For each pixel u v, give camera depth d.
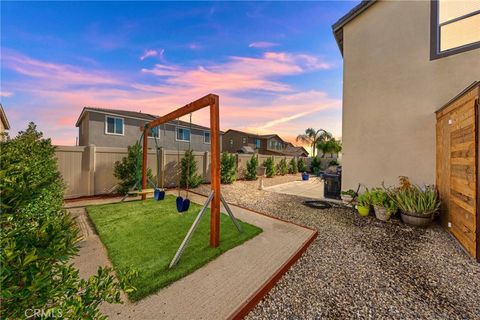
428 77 4.40
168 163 7.76
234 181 10.14
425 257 2.70
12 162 0.94
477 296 1.98
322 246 3.03
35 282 0.74
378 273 2.35
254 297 1.86
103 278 1.06
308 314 1.74
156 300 1.81
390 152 4.86
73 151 5.69
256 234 3.32
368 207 4.46
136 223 3.70
